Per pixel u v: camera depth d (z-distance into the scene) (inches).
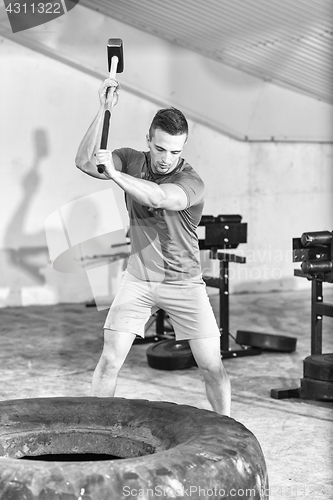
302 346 225.1
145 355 214.2
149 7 260.2
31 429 87.4
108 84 102.0
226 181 326.6
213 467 71.5
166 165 103.3
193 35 280.8
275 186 335.6
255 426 147.2
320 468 123.8
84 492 66.8
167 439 82.6
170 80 305.3
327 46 246.8
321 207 345.7
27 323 260.2
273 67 296.4
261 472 76.1
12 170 290.7
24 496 66.6
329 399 162.4
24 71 288.5
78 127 297.3
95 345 225.6
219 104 316.2
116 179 90.3
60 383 180.9
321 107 334.3
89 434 87.7
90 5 284.5
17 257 293.6
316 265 159.6
